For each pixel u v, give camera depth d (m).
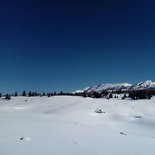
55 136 29.98
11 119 44.97
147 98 193.50
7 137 26.81
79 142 26.69
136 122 92.00
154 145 29.38
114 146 25.77
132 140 33.59
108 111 113.50
